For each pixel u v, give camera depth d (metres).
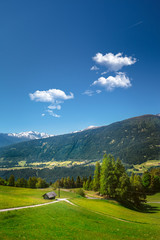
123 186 83.81
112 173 88.88
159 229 43.91
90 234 33.16
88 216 50.25
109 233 35.69
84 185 161.12
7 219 34.97
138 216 63.03
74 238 29.56
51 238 27.88
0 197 63.06
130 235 35.91
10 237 25.25
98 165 116.19
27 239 25.58
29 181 183.62
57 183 185.75
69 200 75.50
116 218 53.69
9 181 174.00
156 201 106.56
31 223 34.69
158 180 135.00
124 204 84.38
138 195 90.12
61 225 36.72
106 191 88.00
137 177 118.06
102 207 68.19
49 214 44.66
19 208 47.28
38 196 94.25
